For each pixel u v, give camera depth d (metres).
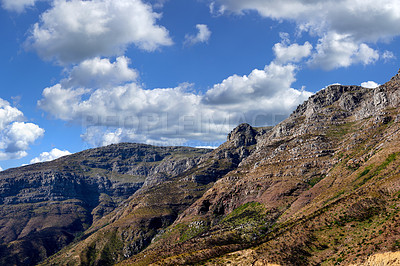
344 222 151.50
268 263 142.38
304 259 138.25
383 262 109.44
